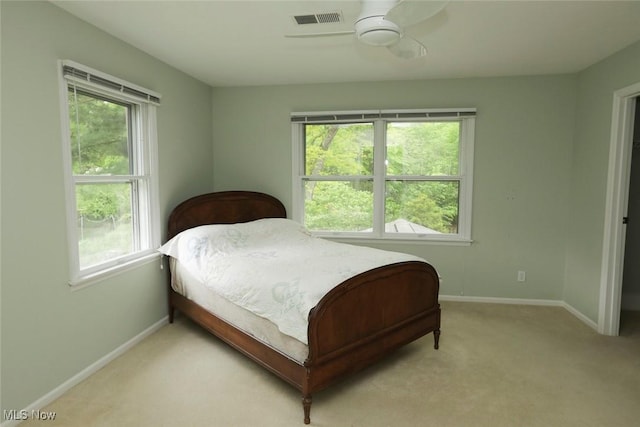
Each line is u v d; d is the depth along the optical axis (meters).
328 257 2.84
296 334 2.03
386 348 2.43
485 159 3.82
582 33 2.59
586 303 3.42
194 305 3.06
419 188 4.02
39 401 2.13
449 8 2.21
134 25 2.49
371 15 1.97
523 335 3.13
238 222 3.92
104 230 2.75
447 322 3.41
